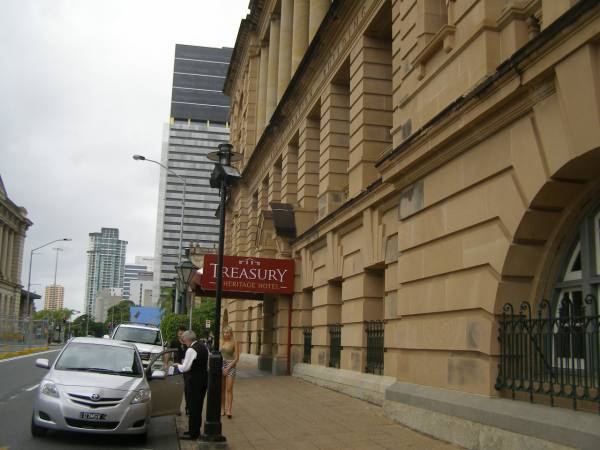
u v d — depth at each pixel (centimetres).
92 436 1068
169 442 1063
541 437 712
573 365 702
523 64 772
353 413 1251
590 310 758
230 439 1010
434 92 1102
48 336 6581
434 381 1022
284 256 2386
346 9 1730
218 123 14738
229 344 1264
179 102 14675
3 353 3775
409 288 1139
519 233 820
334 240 1795
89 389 995
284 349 2355
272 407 1377
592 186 762
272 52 3234
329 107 1970
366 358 1507
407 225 1165
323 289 1917
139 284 17438
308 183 2298
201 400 1063
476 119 892
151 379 1134
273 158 2891
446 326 989
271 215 2438
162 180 14638
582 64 684
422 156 1059
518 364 817
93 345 1163
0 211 9719
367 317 1521
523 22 895
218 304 999
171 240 13762
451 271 984
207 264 2192
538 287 839
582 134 689
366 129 1608
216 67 15025
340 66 1853
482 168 909
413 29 1223
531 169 794
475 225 920
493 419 812
